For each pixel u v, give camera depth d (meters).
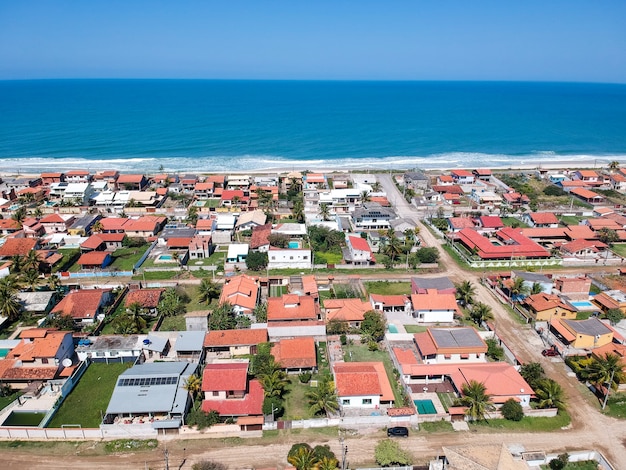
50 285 99.94
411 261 115.06
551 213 146.00
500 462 52.28
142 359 79.06
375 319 84.69
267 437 62.66
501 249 119.06
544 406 67.44
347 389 67.12
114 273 109.56
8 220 135.38
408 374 71.75
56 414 66.75
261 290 103.38
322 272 112.12
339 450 60.38
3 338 84.69
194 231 129.88
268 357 74.31
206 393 66.56
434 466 55.62
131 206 156.50
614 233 128.25
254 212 144.50
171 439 62.38
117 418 65.19
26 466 57.84
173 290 95.81
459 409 65.50
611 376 69.31
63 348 75.94
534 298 94.06
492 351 79.19
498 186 186.12
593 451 59.00
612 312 88.94
